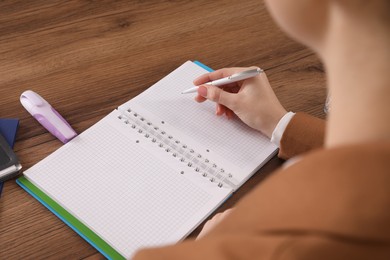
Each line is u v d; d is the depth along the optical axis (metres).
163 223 0.81
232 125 0.98
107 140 0.93
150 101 1.01
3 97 1.00
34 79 1.04
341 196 0.38
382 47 0.38
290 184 0.40
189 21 1.19
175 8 1.21
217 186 0.87
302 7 0.40
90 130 0.95
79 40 1.13
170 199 0.85
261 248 0.40
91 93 1.02
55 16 1.17
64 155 0.91
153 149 0.92
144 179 0.88
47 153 0.92
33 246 0.79
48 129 0.94
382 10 0.37
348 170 0.38
